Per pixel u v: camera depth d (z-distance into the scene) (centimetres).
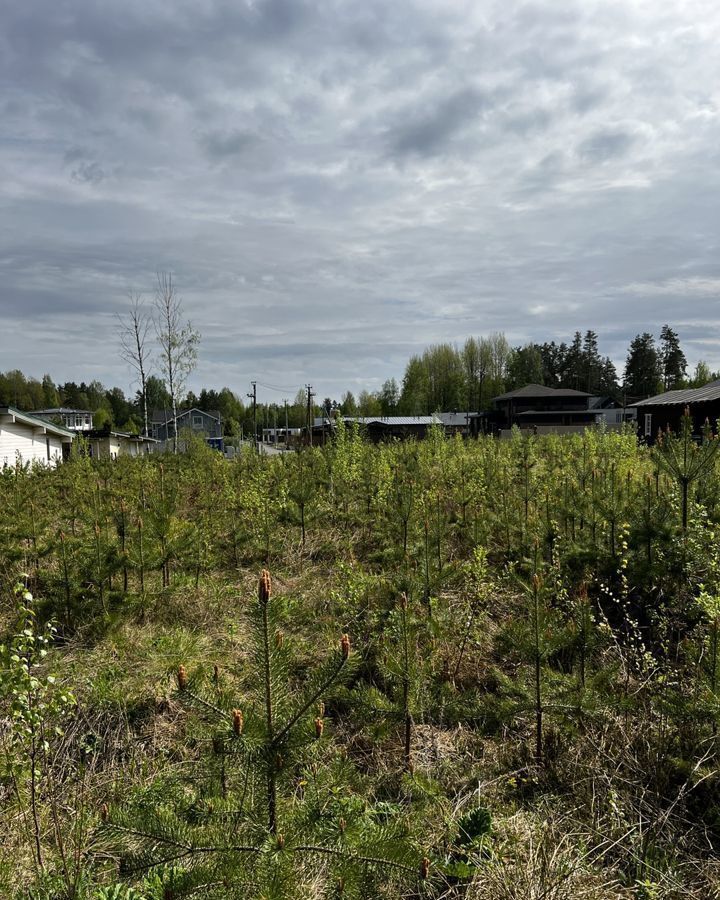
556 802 385
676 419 3116
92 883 319
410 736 438
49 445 2584
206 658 580
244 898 216
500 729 462
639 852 338
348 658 252
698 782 361
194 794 326
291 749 244
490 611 662
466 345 8688
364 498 1170
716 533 604
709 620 488
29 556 820
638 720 433
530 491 1032
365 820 296
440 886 311
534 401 6328
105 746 457
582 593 471
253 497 1061
